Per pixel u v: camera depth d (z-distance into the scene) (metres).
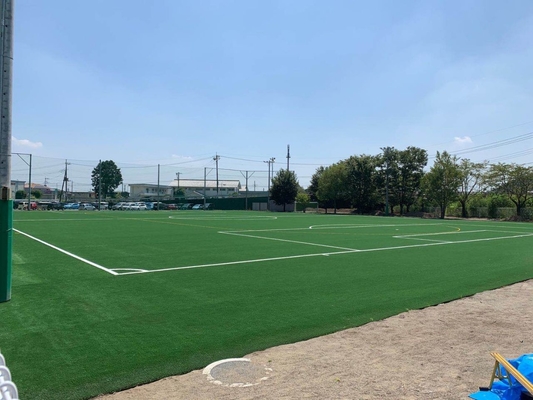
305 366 4.77
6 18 7.03
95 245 15.92
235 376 4.48
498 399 3.68
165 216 42.25
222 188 125.75
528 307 7.62
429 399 3.99
